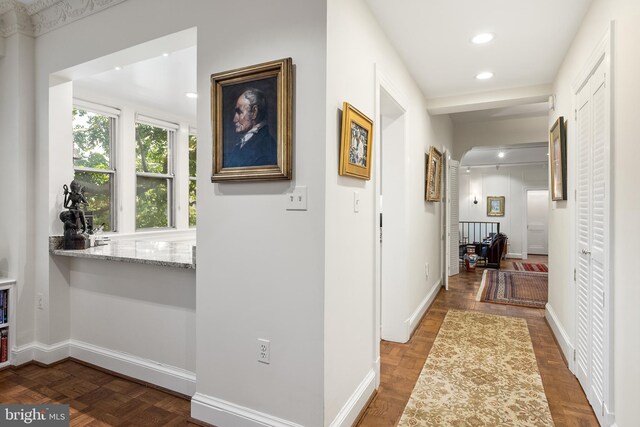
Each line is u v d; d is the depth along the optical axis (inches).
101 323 103.6
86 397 87.7
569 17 90.3
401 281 123.7
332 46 66.8
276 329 69.3
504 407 83.5
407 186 123.3
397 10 87.2
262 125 68.9
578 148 96.1
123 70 128.0
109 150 165.3
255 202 71.1
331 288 67.4
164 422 77.6
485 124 233.1
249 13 71.3
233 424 73.2
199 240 77.4
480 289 206.1
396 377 98.3
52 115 105.3
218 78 72.8
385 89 97.0
